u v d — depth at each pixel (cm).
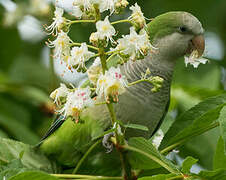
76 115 467
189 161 498
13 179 437
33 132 855
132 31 466
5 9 914
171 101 783
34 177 441
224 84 950
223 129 477
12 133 809
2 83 875
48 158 704
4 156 600
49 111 872
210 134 704
